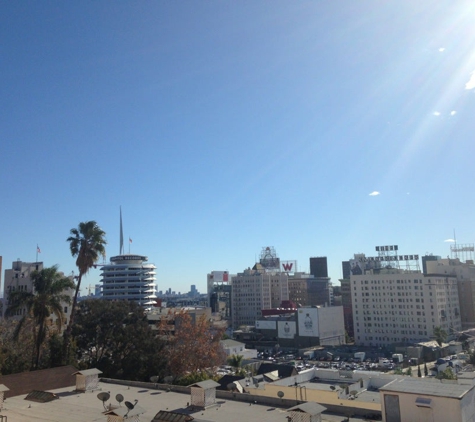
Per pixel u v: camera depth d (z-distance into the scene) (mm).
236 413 30062
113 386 41344
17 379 38438
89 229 69375
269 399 32469
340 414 29359
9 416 30953
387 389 24500
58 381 41062
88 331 67875
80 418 30094
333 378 65562
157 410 31672
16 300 58625
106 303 72312
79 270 69062
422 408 23094
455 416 22219
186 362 76312
